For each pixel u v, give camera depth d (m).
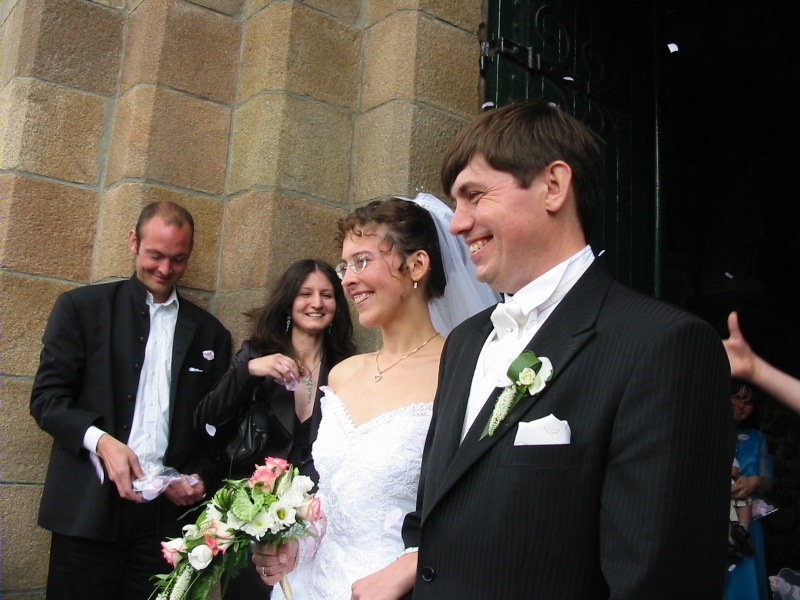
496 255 1.55
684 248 7.20
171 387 3.09
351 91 3.75
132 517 2.90
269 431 2.84
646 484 1.21
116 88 3.79
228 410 2.84
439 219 2.54
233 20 3.86
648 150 4.30
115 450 2.77
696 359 1.28
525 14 3.87
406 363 2.32
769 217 7.79
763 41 7.49
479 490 1.37
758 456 3.86
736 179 7.31
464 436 1.54
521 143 1.51
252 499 1.98
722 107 7.71
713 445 1.24
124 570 2.95
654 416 1.24
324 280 3.03
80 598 2.82
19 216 3.44
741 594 3.40
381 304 2.35
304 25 3.65
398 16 3.64
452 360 1.75
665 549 1.16
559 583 1.27
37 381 2.95
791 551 6.78
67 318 3.02
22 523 3.20
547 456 1.29
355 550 2.07
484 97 3.73
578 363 1.37
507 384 1.42
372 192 3.53
